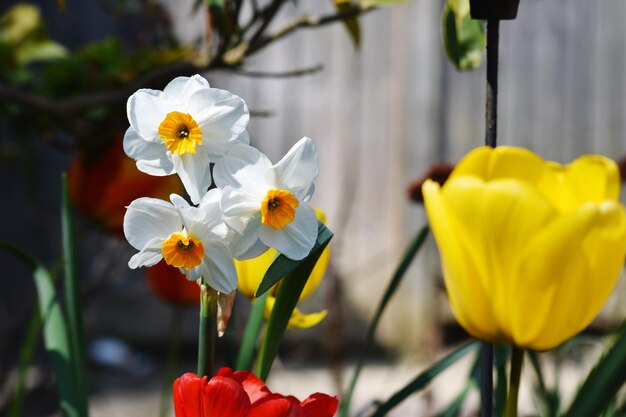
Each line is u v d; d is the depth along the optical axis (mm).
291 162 732
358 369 972
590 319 749
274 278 731
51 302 950
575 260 729
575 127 4387
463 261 750
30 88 1709
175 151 720
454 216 747
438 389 3377
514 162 769
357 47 1269
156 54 1574
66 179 957
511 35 4391
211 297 754
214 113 727
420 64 4461
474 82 4449
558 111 4395
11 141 3045
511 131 4422
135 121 729
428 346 1840
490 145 807
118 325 4289
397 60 4469
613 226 726
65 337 937
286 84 4465
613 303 3408
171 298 1361
